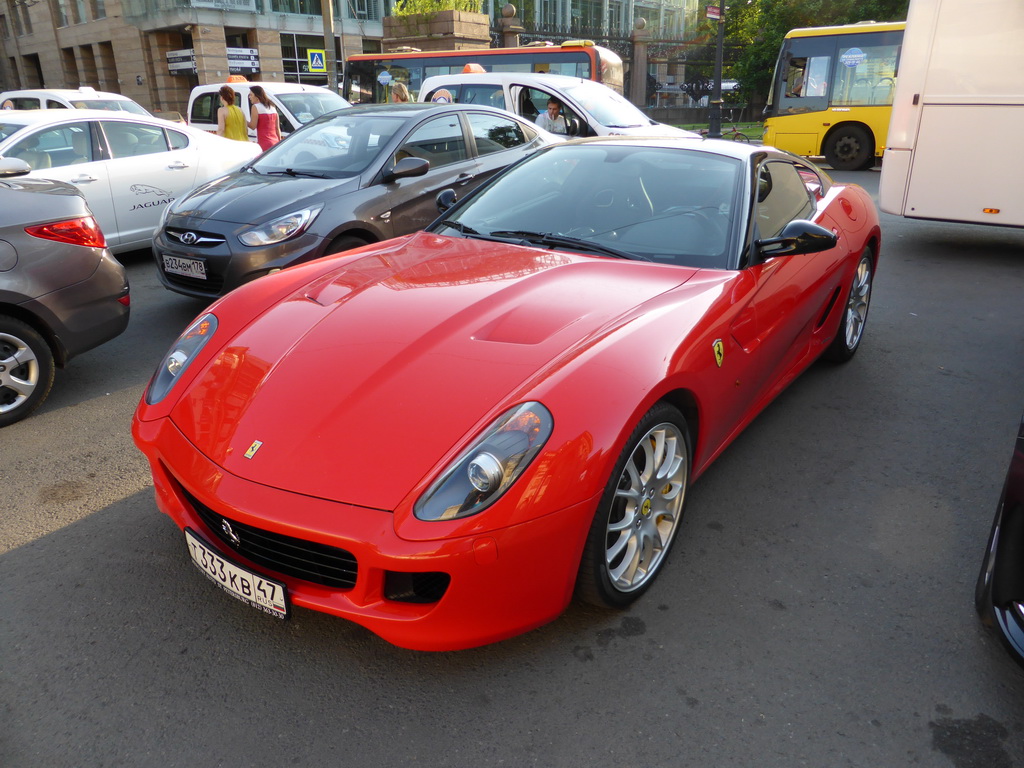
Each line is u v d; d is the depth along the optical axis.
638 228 3.14
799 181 4.02
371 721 2.02
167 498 2.28
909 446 3.57
